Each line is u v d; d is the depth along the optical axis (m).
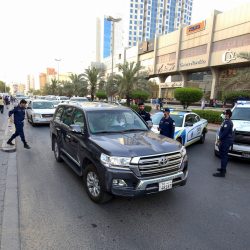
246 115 8.27
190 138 8.88
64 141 5.82
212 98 41.06
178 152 4.10
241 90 24.81
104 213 3.91
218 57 38.16
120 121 5.16
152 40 54.91
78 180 5.31
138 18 104.44
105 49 105.50
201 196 4.66
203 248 3.06
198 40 41.81
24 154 7.54
